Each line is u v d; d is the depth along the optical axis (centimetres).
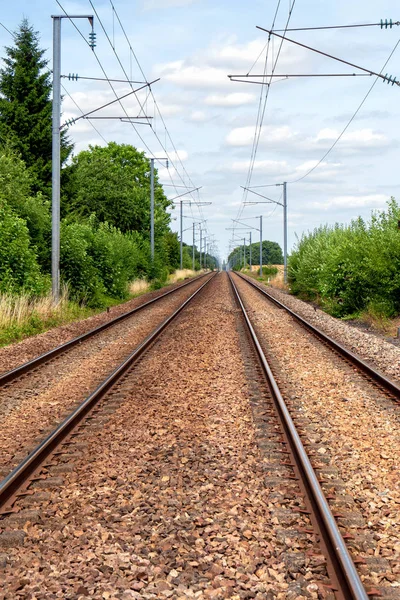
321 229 4188
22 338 1791
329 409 972
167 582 463
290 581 461
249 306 2998
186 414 942
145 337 1844
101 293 3147
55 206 2298
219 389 1108
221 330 1977
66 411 966
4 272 2094
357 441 803
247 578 467
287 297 3841
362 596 404
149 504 607
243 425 875
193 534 539
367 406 988
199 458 738
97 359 1473
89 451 769
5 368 1345
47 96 3647
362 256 2517
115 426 876
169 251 8512
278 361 1417
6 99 3609
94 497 625
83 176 4903
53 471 695
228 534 538
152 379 1198
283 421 859
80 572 476
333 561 474
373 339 1730
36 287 2166
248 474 681
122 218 4944
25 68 3581
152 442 805
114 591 449
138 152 7194
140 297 3722
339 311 2692
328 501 600
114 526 558
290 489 631
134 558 495
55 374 1298
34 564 491
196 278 7888
